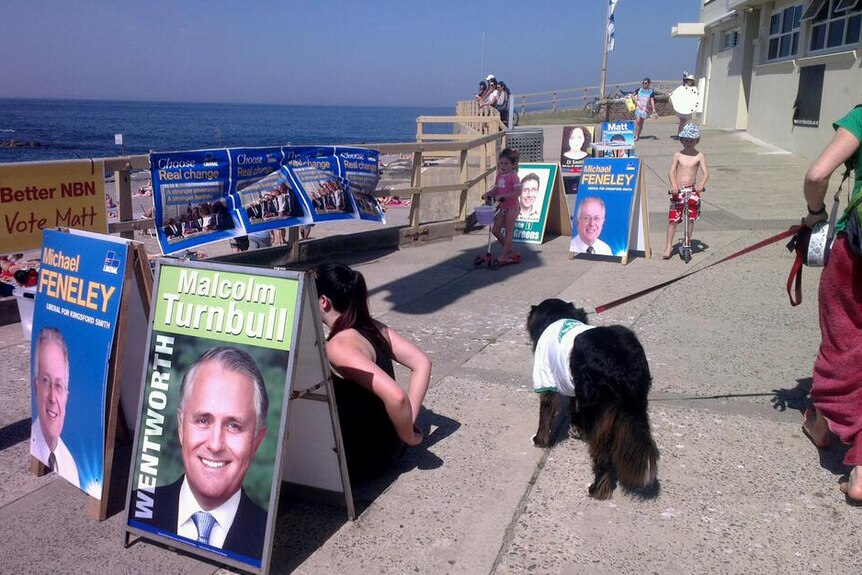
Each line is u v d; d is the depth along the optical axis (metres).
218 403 2.96
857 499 3.35
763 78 18.97
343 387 3.53
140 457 3.11
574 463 3.82
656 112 29.50
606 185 8.22
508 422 4.30
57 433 3.54
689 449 3.93
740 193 12.26
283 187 7.64
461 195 10.20
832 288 3.40
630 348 3.21
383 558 3.06
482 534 3.22
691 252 8.48
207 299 3.03
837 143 3.34
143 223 6.52
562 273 7.82
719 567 2.98
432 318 6.36
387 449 3.66
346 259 8.66
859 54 13.00
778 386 4.69
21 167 5.41
